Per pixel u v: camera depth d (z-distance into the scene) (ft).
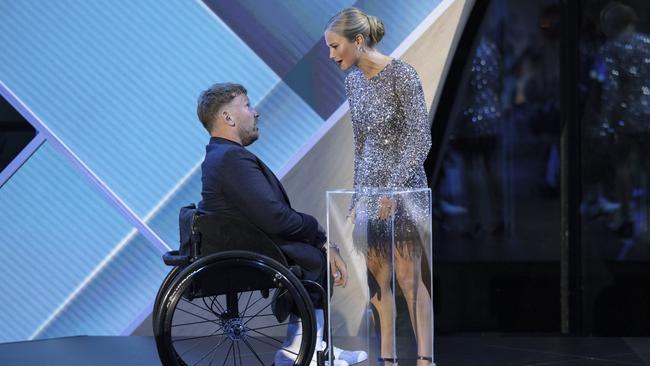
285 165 50.24
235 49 50.98
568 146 57.36
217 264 34.94
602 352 43.52
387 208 35.40
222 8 50.98
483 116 57.72
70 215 51.83
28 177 51.93
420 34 48.80
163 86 51.29
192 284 35.76
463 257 58.75
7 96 51.62
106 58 51.42
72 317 52.06
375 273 35.68
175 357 35.24
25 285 52.13
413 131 36.22
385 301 35.73
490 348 45.21
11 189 52.01
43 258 52.03
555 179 57.62
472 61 57.52
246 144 39.60
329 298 36.19
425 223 35.96
